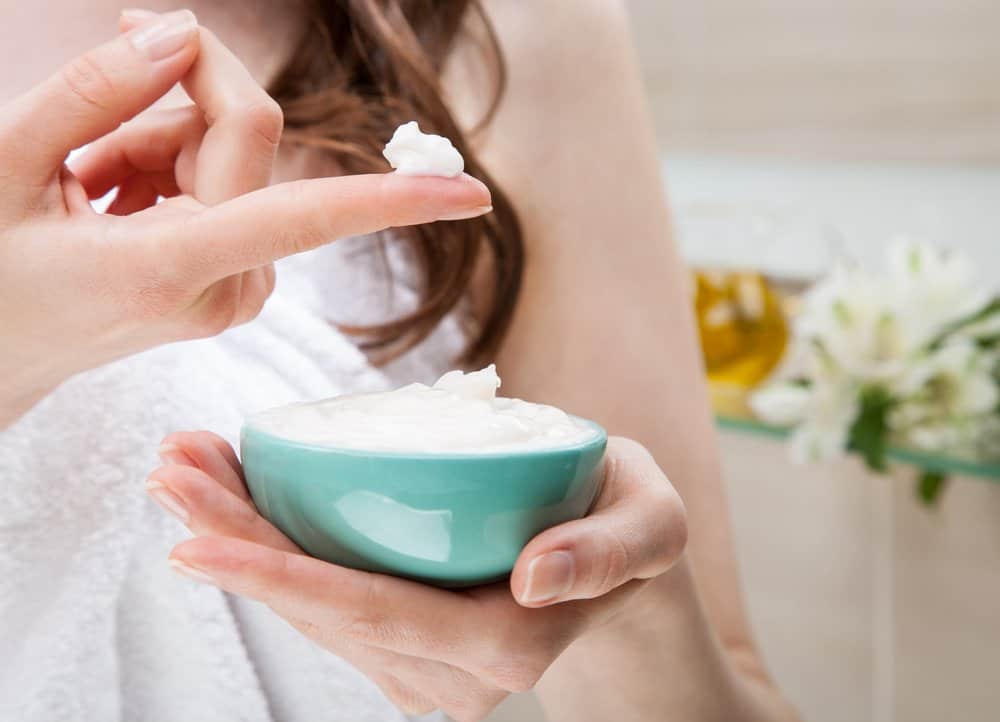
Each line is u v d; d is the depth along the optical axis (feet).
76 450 2.23
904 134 5.19
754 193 5.64
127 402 2.27
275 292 2.73
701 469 3.12
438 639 1.70
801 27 5.25
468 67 3.08
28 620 2.23
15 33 2.35
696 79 5.60
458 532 1.66
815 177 5.49
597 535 1.67
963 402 4.33
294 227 1.60
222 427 2.34
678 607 2.22
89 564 2.24
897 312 4.40
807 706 5.57
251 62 2.71
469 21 3.05
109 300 1.67
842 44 5.19
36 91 1.67
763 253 5.41
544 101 3.13
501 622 1.72
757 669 3.05
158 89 1.72
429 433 1.67
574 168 3.12
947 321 4.41
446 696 1.85
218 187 1.78
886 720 5.38
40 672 2.22
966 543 5.03
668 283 3.19
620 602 1.83
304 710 2.47
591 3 3.22
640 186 3.19
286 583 1.62
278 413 1.76
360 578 1.67
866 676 5.40
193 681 2.37
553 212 3.09
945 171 5.19
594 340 3.07
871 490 5.25
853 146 5.32
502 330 2.92
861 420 4.44
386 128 2.65
